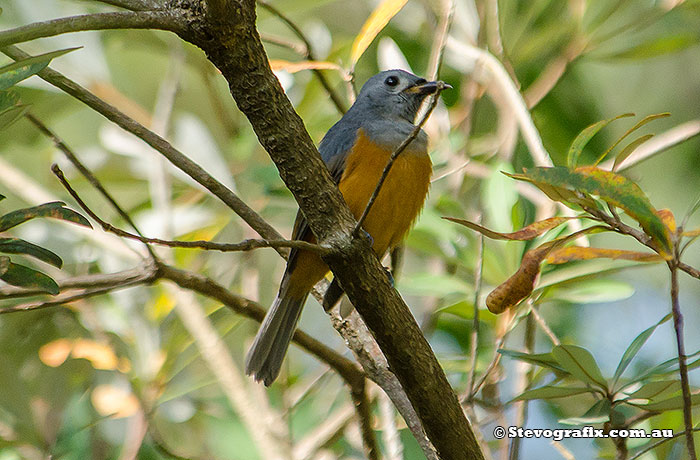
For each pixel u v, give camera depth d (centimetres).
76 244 1120
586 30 1198
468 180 1222
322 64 917
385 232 909
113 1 551
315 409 1122
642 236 547
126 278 788
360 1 1376
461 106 1223
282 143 583
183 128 1130
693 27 1316
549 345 1184
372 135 910
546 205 1020
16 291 734
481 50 1080
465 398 834
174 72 1167
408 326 632
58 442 938
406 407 761
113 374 1009
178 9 535
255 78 560
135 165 1201
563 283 949
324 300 820
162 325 1064
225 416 1103
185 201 1204
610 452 862
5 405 948
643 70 1390
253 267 1108
